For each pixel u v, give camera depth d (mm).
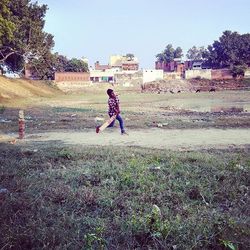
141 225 4660
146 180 6777
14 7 51125
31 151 10117
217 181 6828
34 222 4770
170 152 10031
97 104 38531
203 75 101250
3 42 44656
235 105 37719
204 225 4645
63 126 17344
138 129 16172
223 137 13672
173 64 129625
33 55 57750
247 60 107688
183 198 5898
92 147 10930
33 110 28484
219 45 111625
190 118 21703
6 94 44188
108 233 4574
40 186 6496
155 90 82438
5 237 4305
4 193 6043
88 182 6801
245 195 5973
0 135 14633
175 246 4160
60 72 83312
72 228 4664
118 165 8172
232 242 4238
